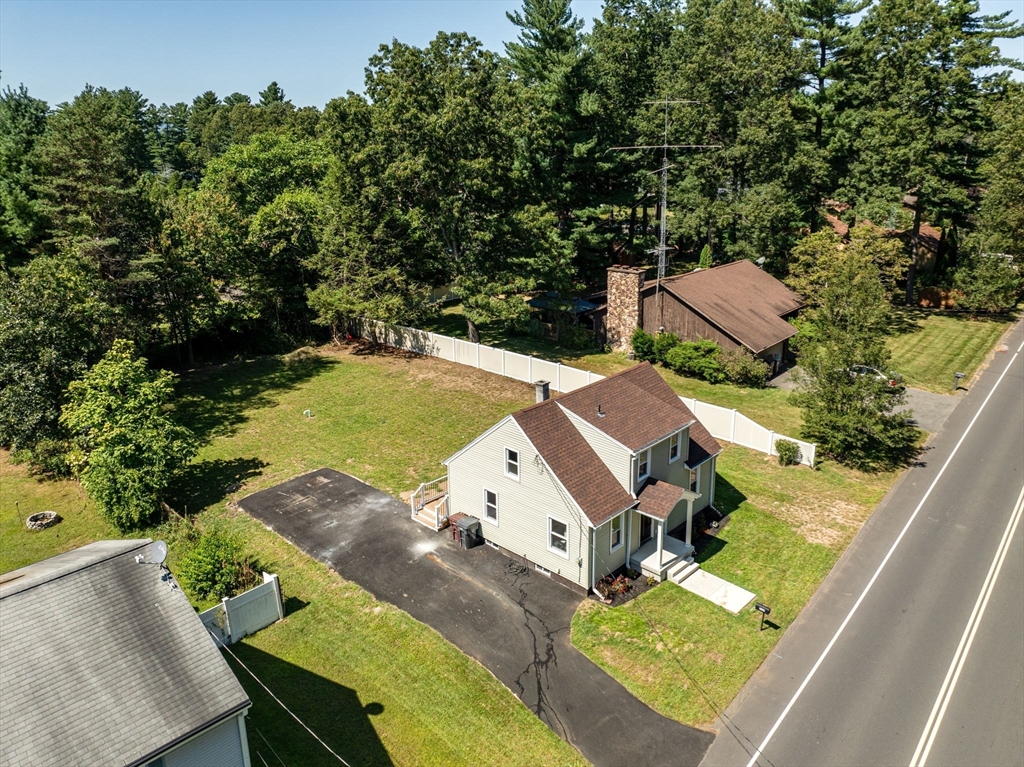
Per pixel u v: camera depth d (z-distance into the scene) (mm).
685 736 15719
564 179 47281
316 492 27234
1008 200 46969
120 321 34469
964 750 15227
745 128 47562
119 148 36719
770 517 24984
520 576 21688
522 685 17234
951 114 45844
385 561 22516
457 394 37531
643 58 57031
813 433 30062
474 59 38344
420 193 41625
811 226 51750
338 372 41781
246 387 39500
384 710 16500
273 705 16625
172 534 24125
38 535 24703
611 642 18703
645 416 22812
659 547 21266
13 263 43938
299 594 20906
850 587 20984
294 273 46656
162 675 12641
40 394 28625
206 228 42188
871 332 27812
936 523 24359
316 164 56656
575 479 20484
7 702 11297
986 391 36094
